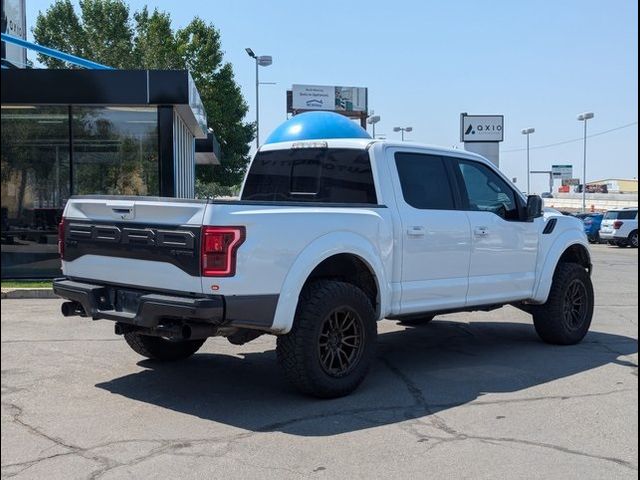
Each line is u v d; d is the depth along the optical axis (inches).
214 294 200.7
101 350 296.0
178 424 202.8
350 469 170.6
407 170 265.1
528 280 304.3
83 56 1455.5
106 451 181.0
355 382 232.8
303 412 215.2
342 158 268.4
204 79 1489.9
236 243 200.8
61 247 246.2
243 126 1578.5
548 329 320.5
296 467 171.5
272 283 208.4
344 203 249.8
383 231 242.5
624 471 170.7
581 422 207.9
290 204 218.2
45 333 329.4
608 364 285.4
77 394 232.2
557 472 169.8
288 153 291.9
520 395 237.1
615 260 941.8
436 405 224.7
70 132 532.7
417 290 257.1
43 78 493.7
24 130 530.6
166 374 260.1
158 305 205.2
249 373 263.6
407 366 280.1
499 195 301.4
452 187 279.0
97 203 231.6
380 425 203.6
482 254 282.2
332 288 223.3
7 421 203.6
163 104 515.5
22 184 531.8
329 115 336.5
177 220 208.5
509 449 185.0
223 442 188.2
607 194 3009.4
